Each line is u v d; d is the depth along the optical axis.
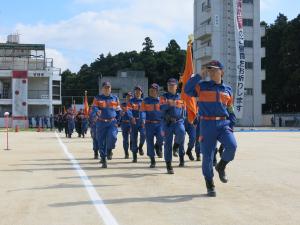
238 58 54.28
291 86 70.88
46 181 10.79
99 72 116.19
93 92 112.81
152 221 6.79
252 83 67.19
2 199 8.59
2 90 64.88
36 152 19.44
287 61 71.88
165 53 104.56
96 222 6.78
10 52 67.12
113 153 18.50
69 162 15.16
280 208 7.61
